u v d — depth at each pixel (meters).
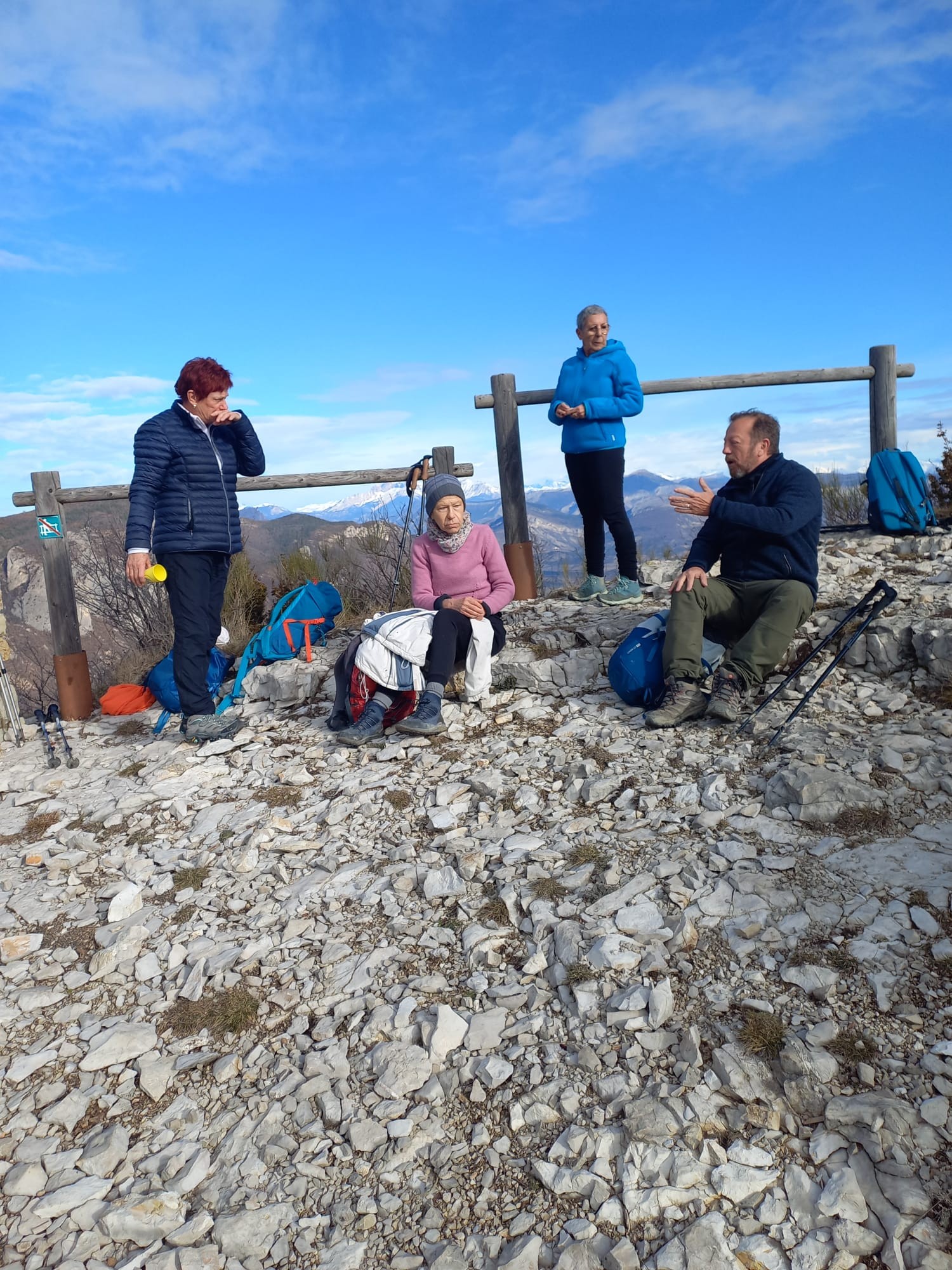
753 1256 1.80
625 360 5.48
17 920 3.47
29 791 4.72
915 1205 1.81
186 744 4.99
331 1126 2.30
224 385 4.61
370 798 3.94
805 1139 2.02
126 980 3.03
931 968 2.36
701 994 2.45
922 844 2.87
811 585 4.18
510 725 4.54
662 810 3.40
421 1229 2.00
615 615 5.37
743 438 4.30
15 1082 2.62
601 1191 1.98
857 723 3.83
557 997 2.57
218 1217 2.09
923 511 6.16
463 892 3.15
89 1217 2.14
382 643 4.48
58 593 6.14
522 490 6.54
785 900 2.73
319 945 3.01
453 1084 2.35
